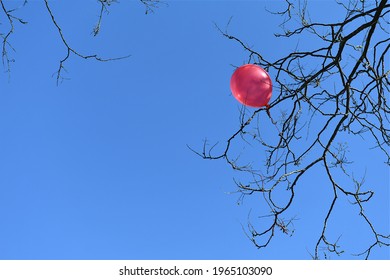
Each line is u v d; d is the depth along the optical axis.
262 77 5.04
